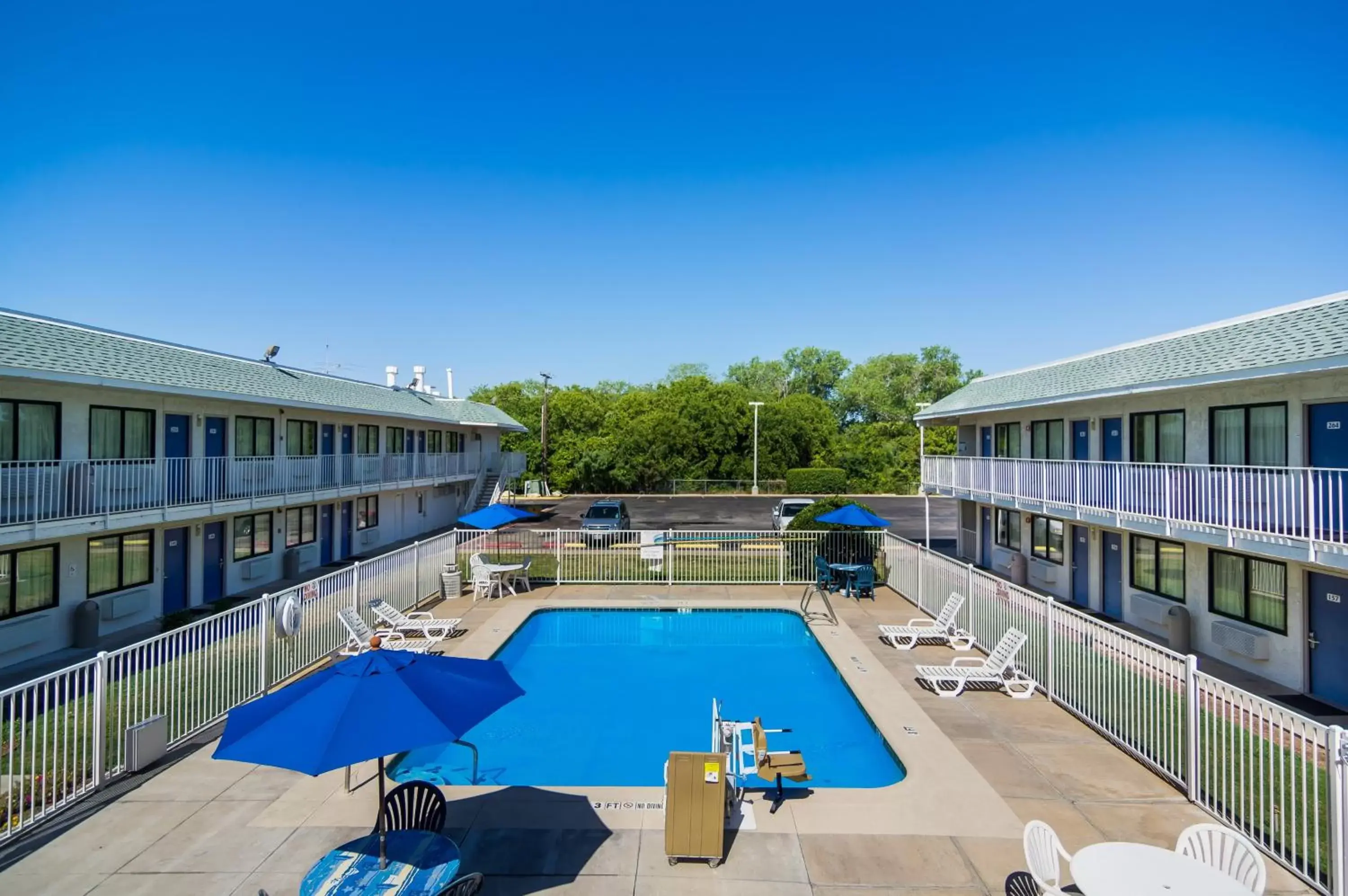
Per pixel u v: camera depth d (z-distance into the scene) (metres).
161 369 17.94
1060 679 11.24
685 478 60.88
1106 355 19.70
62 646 15.27
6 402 14.34
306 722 5.14
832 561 21.70
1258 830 7.14
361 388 32.22
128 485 16.19
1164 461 16.08
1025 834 5.60
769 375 94.00
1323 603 12.09
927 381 85.00
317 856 6.87
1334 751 5.98
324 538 26.17
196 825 7.43
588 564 23.52
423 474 32.56
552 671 14.75
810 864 6.79
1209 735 7.98
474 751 9.19
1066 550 19.92
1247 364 12.33
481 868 6.70
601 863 6.79
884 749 10.19
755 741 8.77
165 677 9.41
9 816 7.04
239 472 19.89
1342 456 11.84
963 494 23.50
